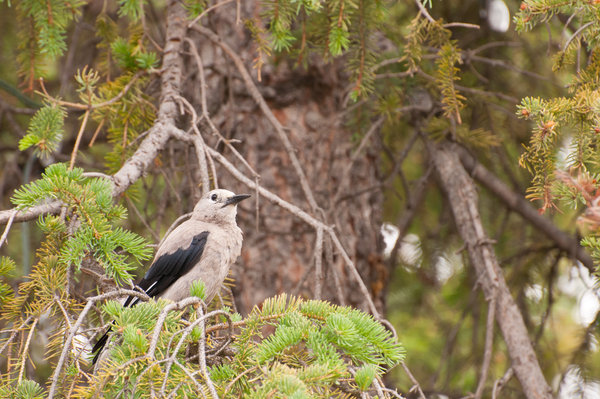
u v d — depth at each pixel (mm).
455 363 13719
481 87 12008
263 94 11906
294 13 9117
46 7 8648
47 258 6887
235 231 9664
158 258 9070
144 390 5344
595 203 5625
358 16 8820
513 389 11797
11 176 13031
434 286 14406
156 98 10438
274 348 5727
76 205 6750
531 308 13469
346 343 5789
